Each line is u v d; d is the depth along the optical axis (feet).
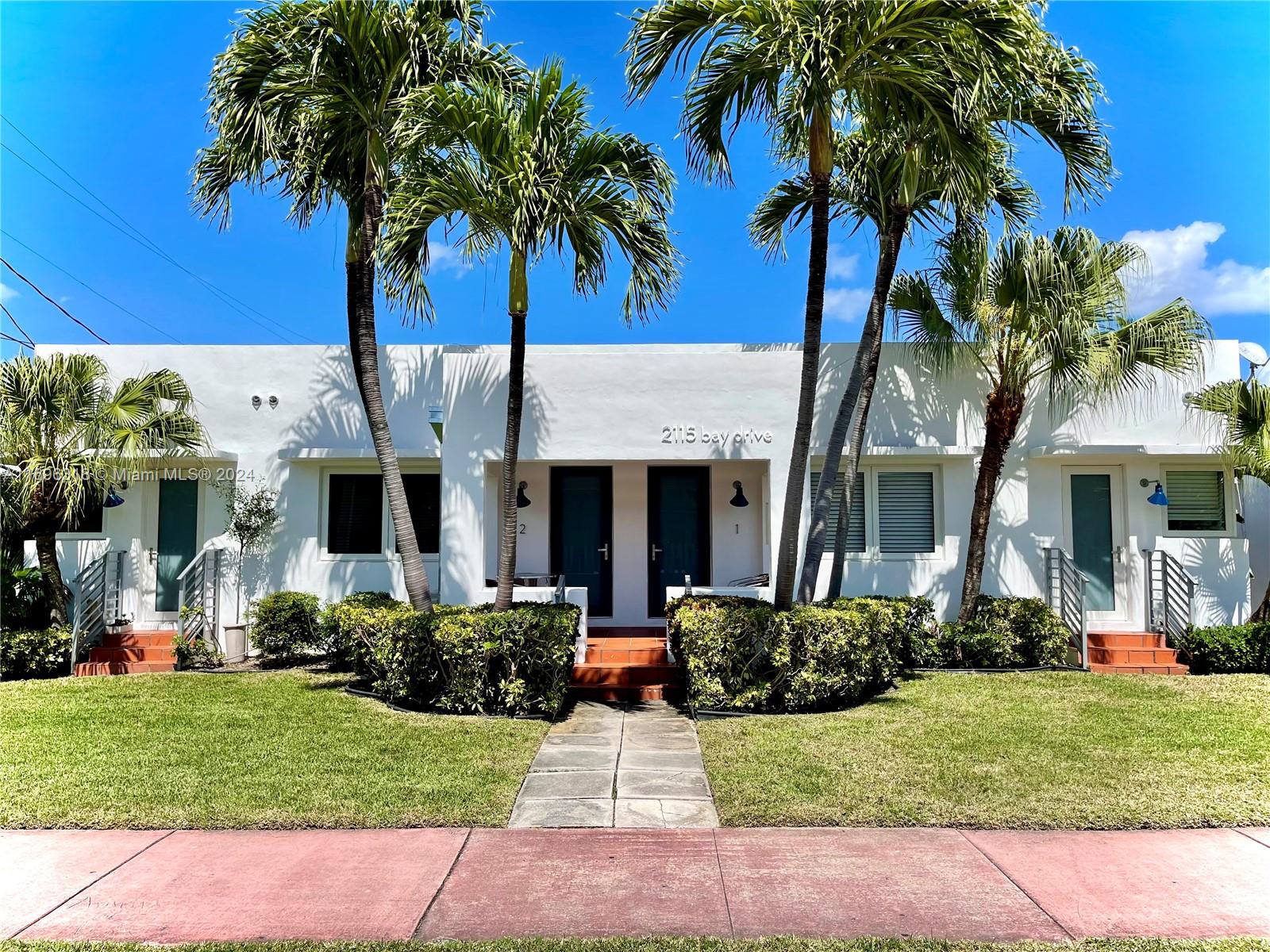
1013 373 35.50
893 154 32.01
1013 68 24.91
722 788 20.57
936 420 39.50
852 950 12.98
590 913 14.24
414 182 30.12
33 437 35.17
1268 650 34.65
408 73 28.50
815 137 28.07
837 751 23.39
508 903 14.64
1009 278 33.96
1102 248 34.81
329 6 27.68
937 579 38.58
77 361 36.78
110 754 23.06
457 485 37.86
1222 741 24.21
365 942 13.23
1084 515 39.86
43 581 37.45
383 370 41.42
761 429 38.47
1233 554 38.24
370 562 39.78
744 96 28.27
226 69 28.30
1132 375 37.32
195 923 13.87
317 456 39.19
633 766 22.70
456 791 20.21
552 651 27.86
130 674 35.88
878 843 17.35
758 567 43.68
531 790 20.72
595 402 38.45
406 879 15.64
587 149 28.91
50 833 17.97
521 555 43.86
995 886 15.26
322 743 24.11
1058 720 26.71
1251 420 35.76
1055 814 18.67
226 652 38.19
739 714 28.17
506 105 29.04
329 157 31.89
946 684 32.65
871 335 33.47
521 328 30.63
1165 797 19.66
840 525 34.99
